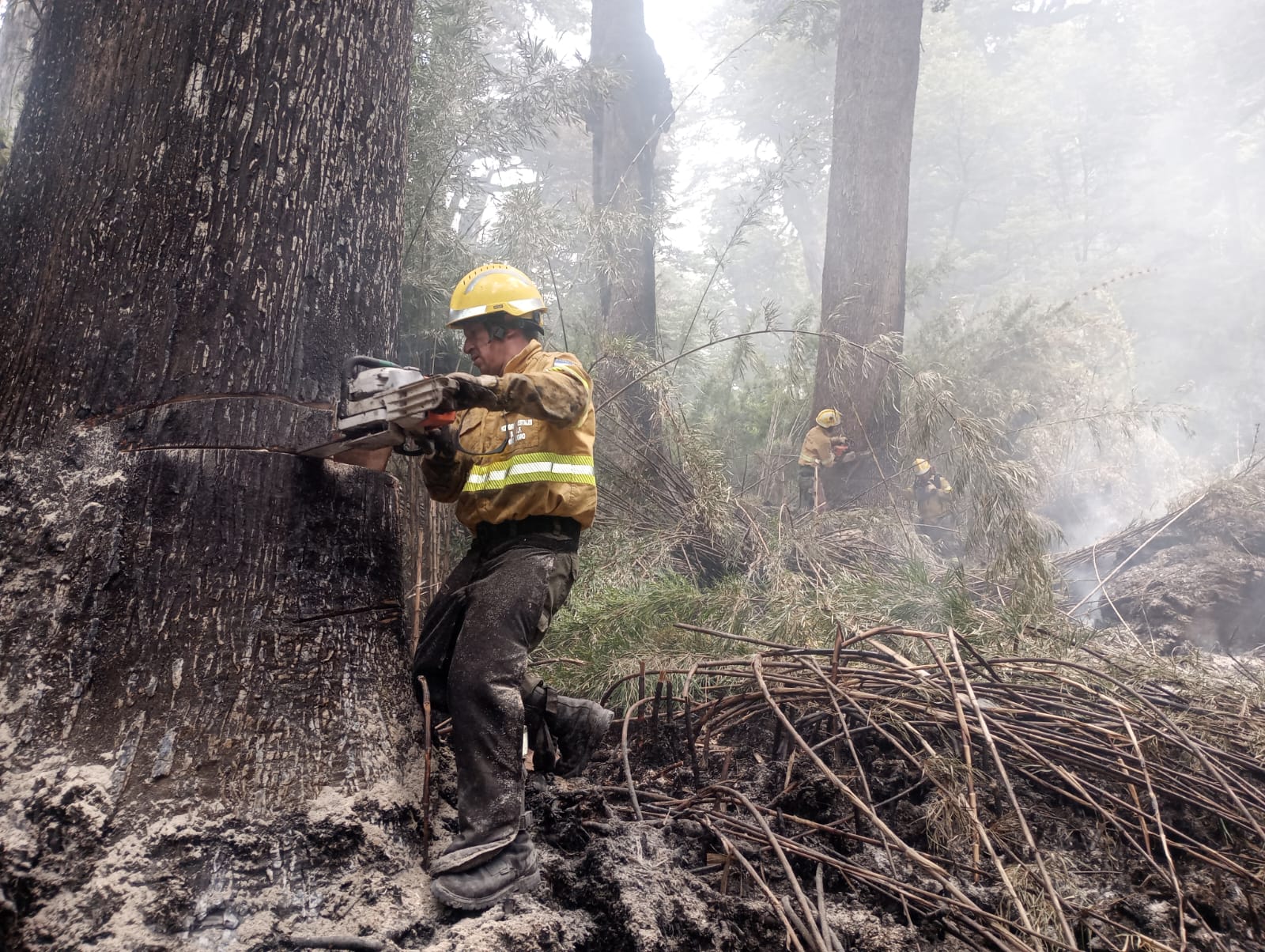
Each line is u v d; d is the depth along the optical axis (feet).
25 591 7.15
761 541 16.97
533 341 8.34
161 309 7.70
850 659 10.91
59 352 7.70
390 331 8.95
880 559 18.43
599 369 21.31
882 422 24.63
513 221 19.10
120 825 6.57
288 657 7.49
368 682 7.85
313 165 8.26
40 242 8.04
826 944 7.22
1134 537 22.62
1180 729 10.44
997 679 10.78
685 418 17.84
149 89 7.98
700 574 17.07
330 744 7.39
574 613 12.73
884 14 29.04
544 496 7.77
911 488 24.21
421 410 6.73
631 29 32.07
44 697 6.89
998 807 9.84
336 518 8.05
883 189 28.91
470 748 7.22
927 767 9.59
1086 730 10.13
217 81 7.95
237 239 7.86
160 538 7.36
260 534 7.64
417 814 7.55
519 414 7.93
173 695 7.09
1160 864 9.32
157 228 7.77
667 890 7.50
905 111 29.30
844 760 10.54
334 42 8.46
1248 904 8.81
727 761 10.44
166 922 6.31
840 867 8.34
